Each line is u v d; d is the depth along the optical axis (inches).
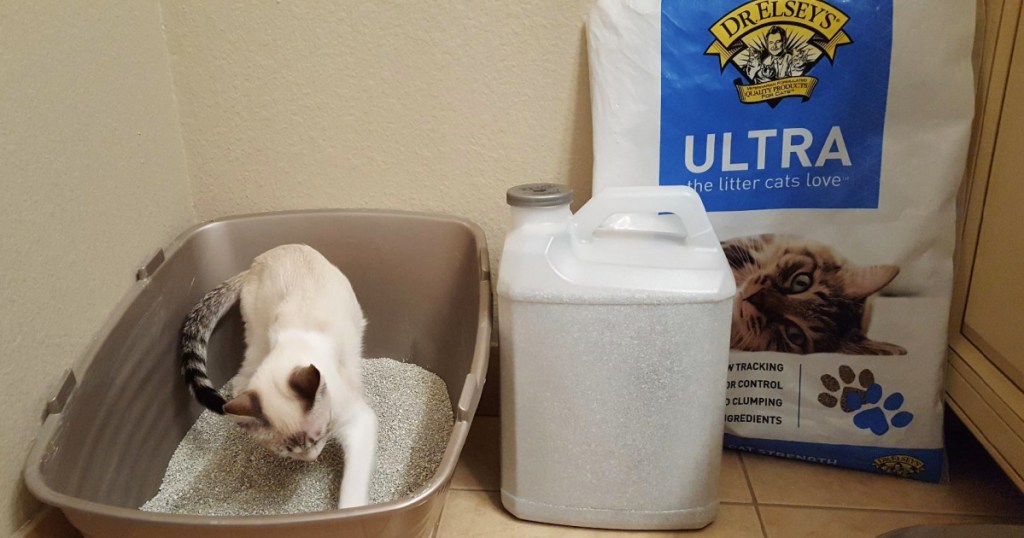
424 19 37.9
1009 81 30.3
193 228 41.3
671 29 33.6
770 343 36.6
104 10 34.0
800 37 32.9
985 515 34.6
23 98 28.5
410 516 25.9
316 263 39.4
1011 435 29.5
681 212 31.4
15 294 27.8
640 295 30.0
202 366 38.1
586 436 32.7
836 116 33.5
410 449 37.5
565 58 37.9
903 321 35.1
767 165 34.6
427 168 41.3
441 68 38.9
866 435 36.6
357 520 24.8
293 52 39.4
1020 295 29.4
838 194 34.4
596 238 33.0
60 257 30.6
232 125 41.4
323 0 38.1
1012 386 30.4
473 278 39.0
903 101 32.9
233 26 39.1
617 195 31.5
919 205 33.8
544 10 37.0
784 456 38.4
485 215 42.0
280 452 31.0
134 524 24.7
